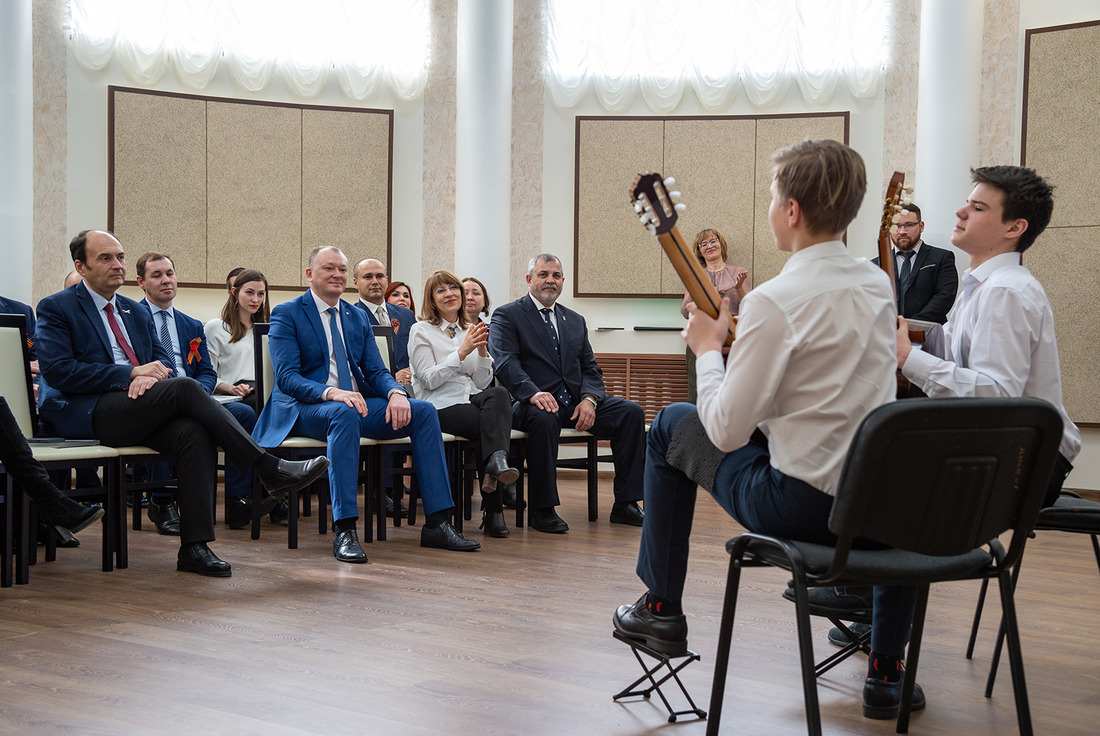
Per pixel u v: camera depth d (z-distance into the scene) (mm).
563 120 7375
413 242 7473
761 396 1708
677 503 2049
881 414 1546
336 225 7332
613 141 7301
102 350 3779
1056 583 3570
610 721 2043
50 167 6719
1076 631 2895
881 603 2107
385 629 2750
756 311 1725
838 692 2293
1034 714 2158
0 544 3215
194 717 2004
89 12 6816
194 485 3500
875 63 7031
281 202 7242
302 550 4012
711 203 7254
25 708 2033
